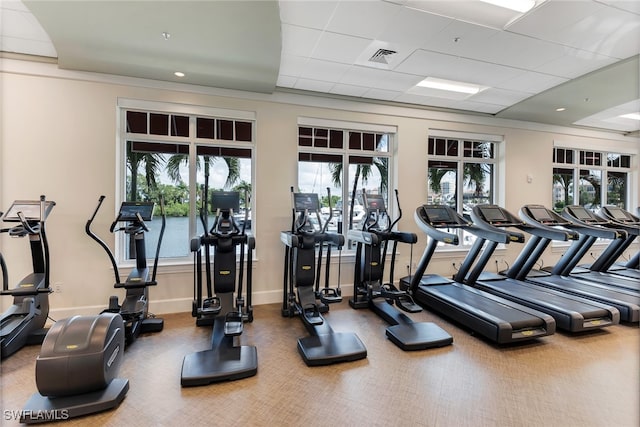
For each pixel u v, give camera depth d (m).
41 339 2.90
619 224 4.68
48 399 2.00
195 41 2.95
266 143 4.20
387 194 5.00
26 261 3.35
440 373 2.50
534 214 4.45
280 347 2.92
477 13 2.75
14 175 3.29
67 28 2.72
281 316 3.70
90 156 3.52
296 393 2.21
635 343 3.08
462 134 5.27
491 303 3.48
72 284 3.48
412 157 4.95
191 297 3.86
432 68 3.79
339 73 3.88
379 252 3.95
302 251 3.39
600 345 3.03
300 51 3.37
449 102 4.91
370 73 3.89
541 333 2.99
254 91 4.11
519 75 3.99
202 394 2.20
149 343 2.99
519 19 2.83
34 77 3.34
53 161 3.40
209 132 4.07
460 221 3.95
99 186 3.54
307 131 4.55
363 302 4.03
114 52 3.11
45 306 3.12
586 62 3.67
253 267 4.12
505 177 5.57
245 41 2.97
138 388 2.27
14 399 2.13
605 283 4.43
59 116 3.41
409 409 2.05
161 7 2.47
